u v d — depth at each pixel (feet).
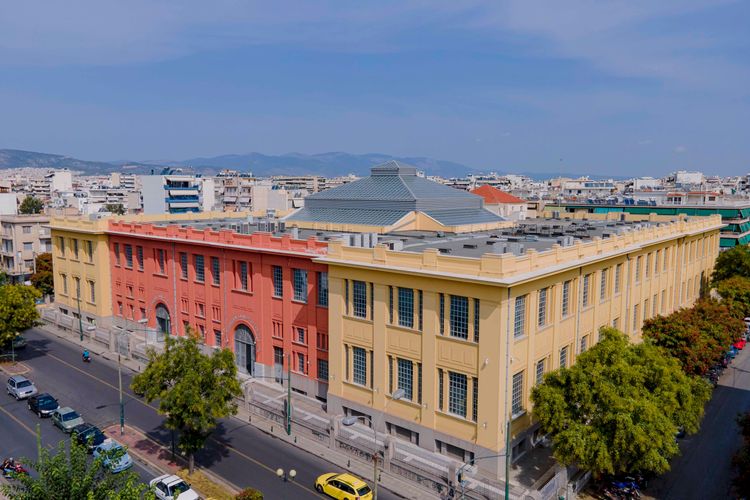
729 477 142.10
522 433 143.64
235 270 209.77
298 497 132.67
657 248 225.15
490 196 409.49
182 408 134.10
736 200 467.11
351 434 159.12
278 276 196.95
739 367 225.56
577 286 164.66
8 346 241.35
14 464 140.77
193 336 147.95
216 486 136.77
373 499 128.67
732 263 273.95
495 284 129.29
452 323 142.41
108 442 152.76
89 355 232.53
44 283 332.19
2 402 189.57
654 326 184.24
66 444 158.10
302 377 190.39
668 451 122.01
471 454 139.74
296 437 162.50
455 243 184.34
